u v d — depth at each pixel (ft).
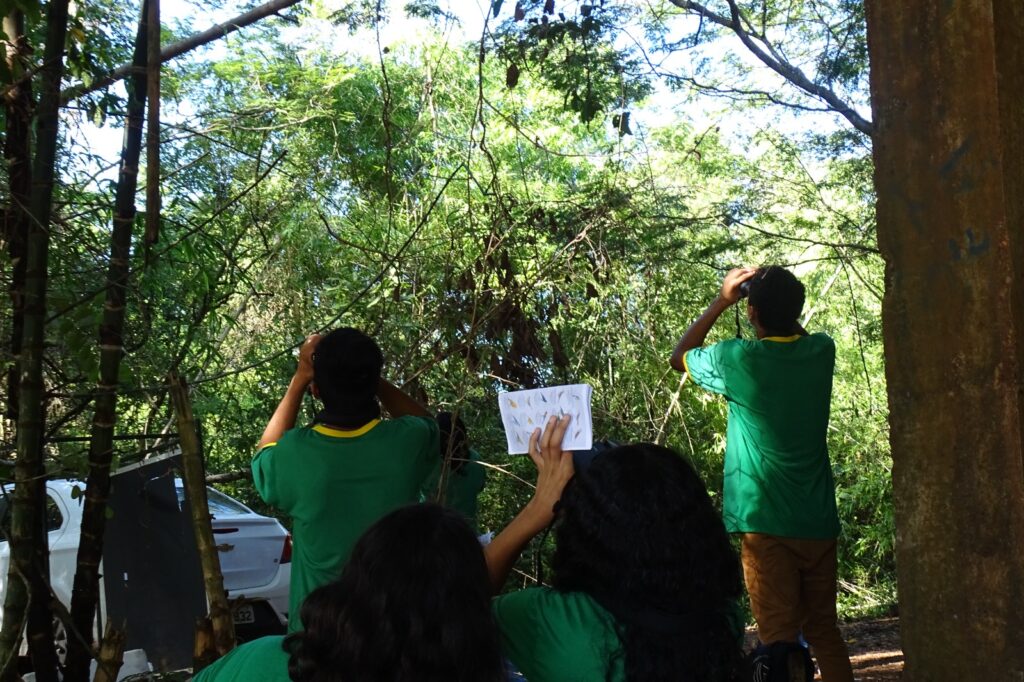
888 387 6.97
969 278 6.52
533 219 16.52
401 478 9.87
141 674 13.05
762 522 12.57
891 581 38.52
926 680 6.69
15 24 12.46
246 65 29.71
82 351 11.80
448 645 5.46
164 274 17.69
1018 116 6.52
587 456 7.34
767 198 20.63
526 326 14.96
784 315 12.85
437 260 18.08
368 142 30.17
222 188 19.22
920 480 6.76
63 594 21.17
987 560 6.39
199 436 11.55
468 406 17.17
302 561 9.87
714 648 6.22
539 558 11.62
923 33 6.79
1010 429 6.29
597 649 6.27
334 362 9.93
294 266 24.97
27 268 11.09
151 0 10.43
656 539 6.21
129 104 11.53
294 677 5.64
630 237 17.72
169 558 13.24
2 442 13.03
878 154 7.05
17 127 11.89
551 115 31.58
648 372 19.92
